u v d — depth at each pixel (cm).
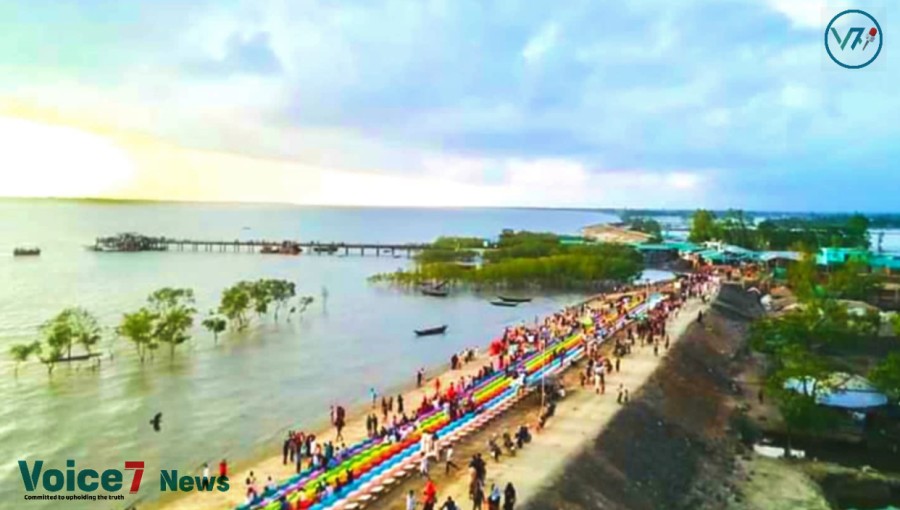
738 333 12569
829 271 18238
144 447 7125
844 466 6919
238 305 14012
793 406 7431
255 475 5972
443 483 5384
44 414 8231
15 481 6253
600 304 15412
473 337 13650
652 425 7131
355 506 4931
